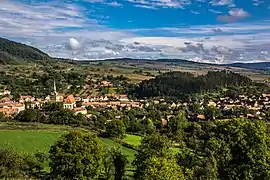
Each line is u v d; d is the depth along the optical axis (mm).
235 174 45094
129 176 68500
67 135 63125
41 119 147125
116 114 188125
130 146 105875
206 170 46812
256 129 48094
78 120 150125
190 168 53406
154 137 62375
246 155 46250
